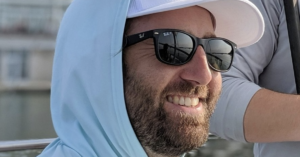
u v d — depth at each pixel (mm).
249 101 812
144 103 741
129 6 745
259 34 848
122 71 742
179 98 752
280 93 811
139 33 744
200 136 756
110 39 735
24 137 9555
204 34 779
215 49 782
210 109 787
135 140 745
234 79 860
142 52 746
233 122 822
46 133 9906
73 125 769
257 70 888
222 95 844
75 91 757
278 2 879
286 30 869
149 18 750
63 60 785
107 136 759
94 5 767
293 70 856
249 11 826
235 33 861
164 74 739
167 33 742
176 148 743
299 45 820
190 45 750
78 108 754
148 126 739
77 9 792
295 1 830
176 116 742
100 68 736
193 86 749
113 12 741
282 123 787
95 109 744
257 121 802
